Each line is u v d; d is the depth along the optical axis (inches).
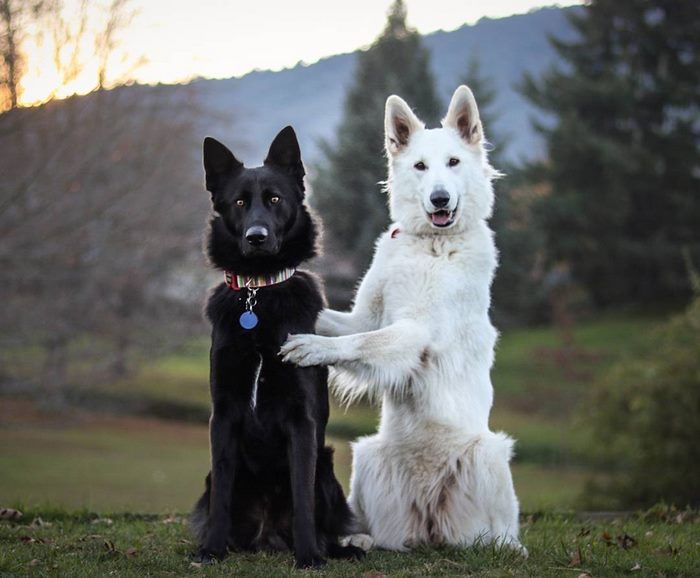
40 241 866.8
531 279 1715.1
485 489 237.0
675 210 1809.8
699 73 1814.7
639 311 1820.9
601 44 1893.5
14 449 927.7
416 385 241.0
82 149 870.4
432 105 1526.8
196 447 989.8
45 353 1048.8
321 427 227.8
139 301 1131.3
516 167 1770.4
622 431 677.3
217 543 211.8
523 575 205.5
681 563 221.6
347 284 1344.7
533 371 1402.6
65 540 241.1
